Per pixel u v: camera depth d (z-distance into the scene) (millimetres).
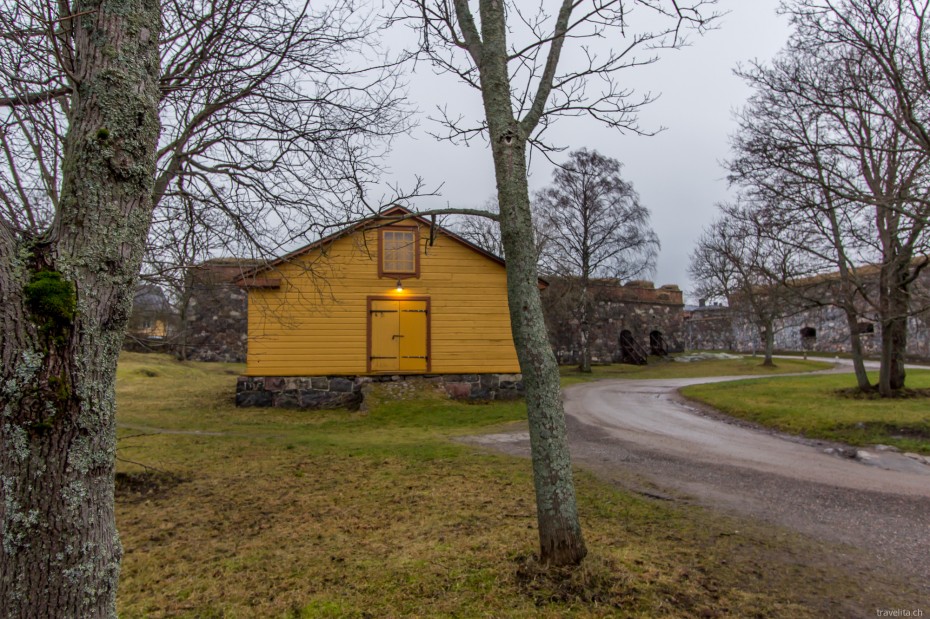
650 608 3504
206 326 28062
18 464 1745
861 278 16453
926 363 27797
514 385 16609
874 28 10336
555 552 3938
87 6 2070
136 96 2080
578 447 9797
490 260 16875
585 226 30031
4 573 1744
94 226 1938
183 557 4773
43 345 1767
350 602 3744
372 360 16234
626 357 35875
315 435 11602
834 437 10281
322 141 6449
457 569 4145
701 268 37531
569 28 3955
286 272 15555
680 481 7316
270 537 5230
